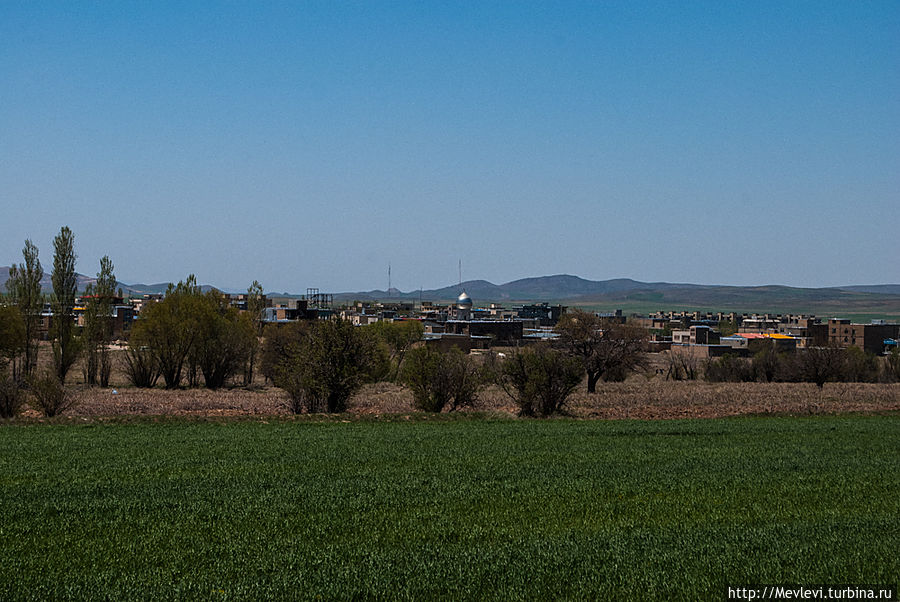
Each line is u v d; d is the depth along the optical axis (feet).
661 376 414.82
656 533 69.67
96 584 56.24
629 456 121.90
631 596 52.80
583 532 70.85
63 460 114.93
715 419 191.52
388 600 52.75
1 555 63.93
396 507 82.07
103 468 107.45
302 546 66.54
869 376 379.96
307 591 54.24
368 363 206.28
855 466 112.57
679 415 205.05
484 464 112.27
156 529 72.84
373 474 102.83
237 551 65.00
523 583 55.47
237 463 112.68
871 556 61.46
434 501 84.79
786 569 58.03
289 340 308.60
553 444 137.49
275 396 250.57
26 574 58.85
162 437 143.84
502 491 90.63
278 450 126.72
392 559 61.67
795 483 96.89
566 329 292.81
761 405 226.99
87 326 296.51
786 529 70.85
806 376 345.10
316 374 199.31
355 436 147.54
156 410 195.72
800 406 222.48
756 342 583.58
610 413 206.49
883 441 146.92
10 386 178.91
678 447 135.13
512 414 199.93
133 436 145.18
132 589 55.06
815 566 58.75
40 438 141.79
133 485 94.02
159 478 99.35
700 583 54.90
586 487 93.15
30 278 295.69
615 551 63.31
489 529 72.18
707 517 77.46
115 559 62.80
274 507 81.66
